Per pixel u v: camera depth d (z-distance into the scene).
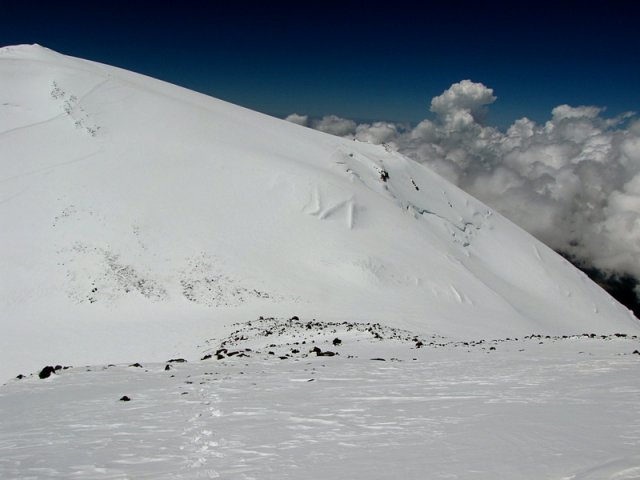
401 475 6.00
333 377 14.59
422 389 12.01
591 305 69.25
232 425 9.43
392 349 22.55
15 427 10.34
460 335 35.09
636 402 8.98
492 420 8.31
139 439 8.79
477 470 5.92
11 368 26.45
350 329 29.22
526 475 5.62
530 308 58.34
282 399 11.70
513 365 15.30
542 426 7.62
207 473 6.71
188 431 9.20
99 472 7.04
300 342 26.19
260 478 6.35
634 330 65.94
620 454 6.05
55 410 11.93
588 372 13.01
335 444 7.71
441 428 8.12
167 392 13.51
